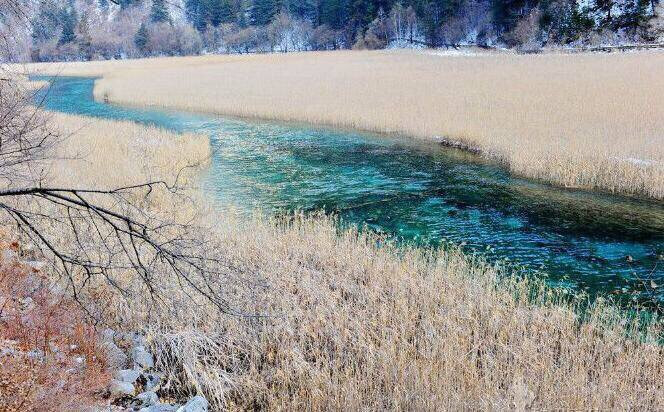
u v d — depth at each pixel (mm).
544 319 8320
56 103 36906
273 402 6859
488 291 8938
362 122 26609
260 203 15164
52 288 7906
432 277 9453
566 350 7609
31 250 9086
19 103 4930
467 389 6914
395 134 25125
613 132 20266
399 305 8656
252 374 7457
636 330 8016
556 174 17016
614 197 15492
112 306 8289
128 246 9359
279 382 7309
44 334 6762
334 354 7703
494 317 8250
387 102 30656
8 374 5793
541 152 18547
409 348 7645
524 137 20625
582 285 9836
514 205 14805
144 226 4727
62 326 7137
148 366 7445
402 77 41844
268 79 46062
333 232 12109
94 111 33312
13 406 5363
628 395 6629
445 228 13023
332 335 8109
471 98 29891
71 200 4309
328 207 14812
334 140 24203
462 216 13922
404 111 27688
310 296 9062
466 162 19828
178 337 7875
